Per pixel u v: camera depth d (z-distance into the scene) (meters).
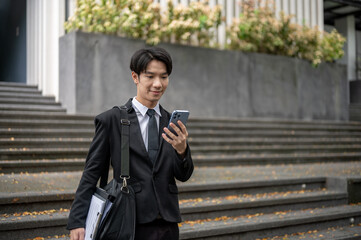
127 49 9.04
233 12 11.48
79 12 8.84
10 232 3.50
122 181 1.96
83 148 6.84
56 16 9.28
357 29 19.19
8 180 5.05
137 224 1.94
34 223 3.58
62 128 7.34
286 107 11.68
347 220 5.18
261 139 9.23
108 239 1.88
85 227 1.92
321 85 12.45
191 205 4.46
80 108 8.37
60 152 6.39
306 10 13.07
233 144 8.73
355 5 14.60
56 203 4.10
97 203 1.89
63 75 8.82
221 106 10.53
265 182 5.45
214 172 6.54
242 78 10.92
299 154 9.12
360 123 11.85
